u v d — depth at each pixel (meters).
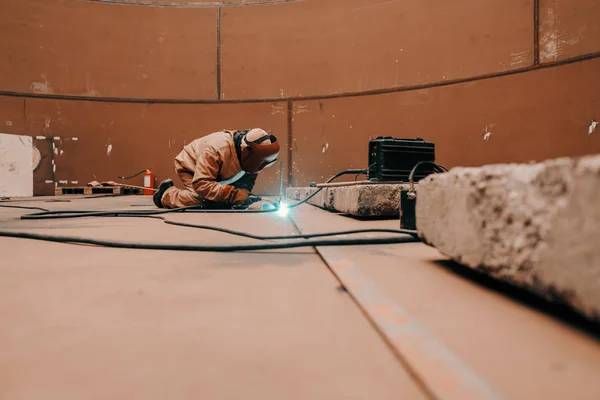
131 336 0.59
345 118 6.11
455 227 0.93
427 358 0.49
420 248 1.34
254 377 0.47
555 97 4.77
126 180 6.35
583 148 4.61
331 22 6.09
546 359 0.50
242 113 6.39
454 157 5.48
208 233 1.67
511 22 5.04
